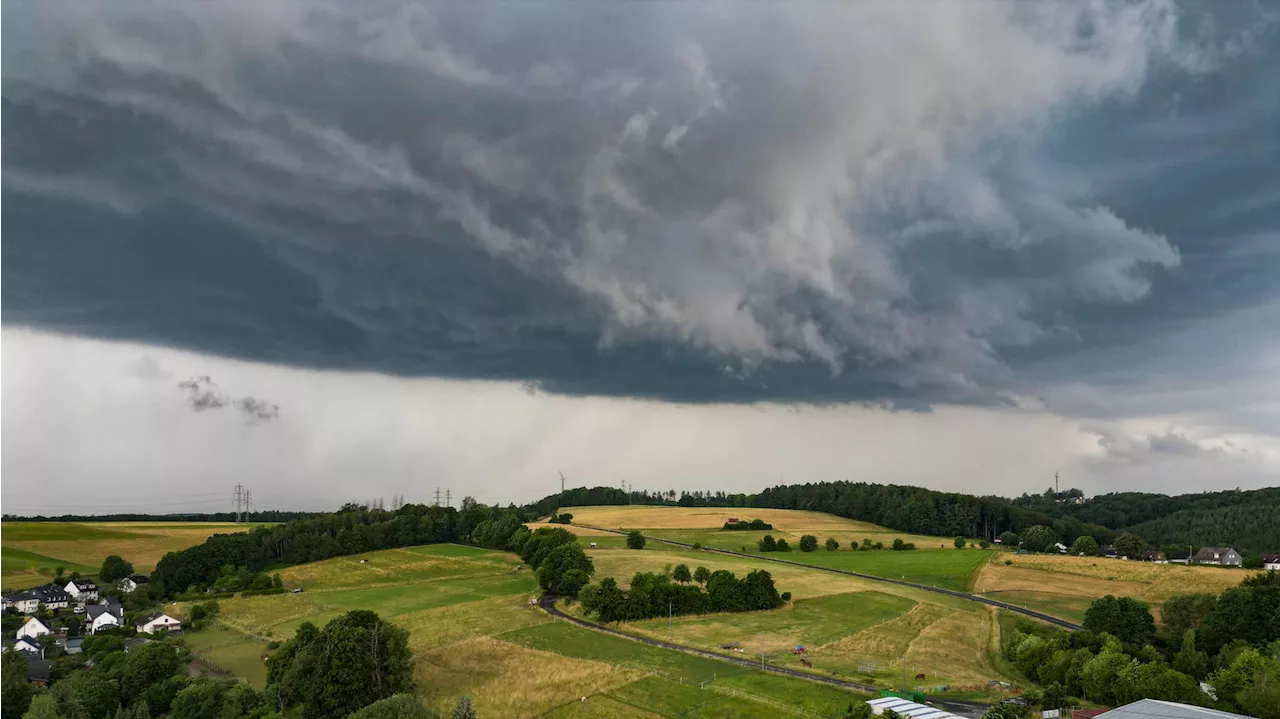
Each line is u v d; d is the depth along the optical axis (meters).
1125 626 138.88
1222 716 88.56
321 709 108.44
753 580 176.38
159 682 120.44
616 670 123.12
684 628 156.50
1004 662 135.00
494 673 125.44
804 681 116.75
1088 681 110.12
